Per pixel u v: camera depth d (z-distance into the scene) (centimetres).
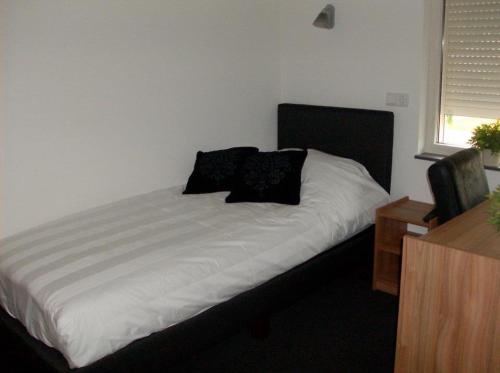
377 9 336
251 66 376
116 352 195
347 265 300
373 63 345
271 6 380
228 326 235
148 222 271
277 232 262
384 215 307
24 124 265
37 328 203
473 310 175
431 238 186
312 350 255
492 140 300
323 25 353
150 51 312
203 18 337
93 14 281
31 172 272
